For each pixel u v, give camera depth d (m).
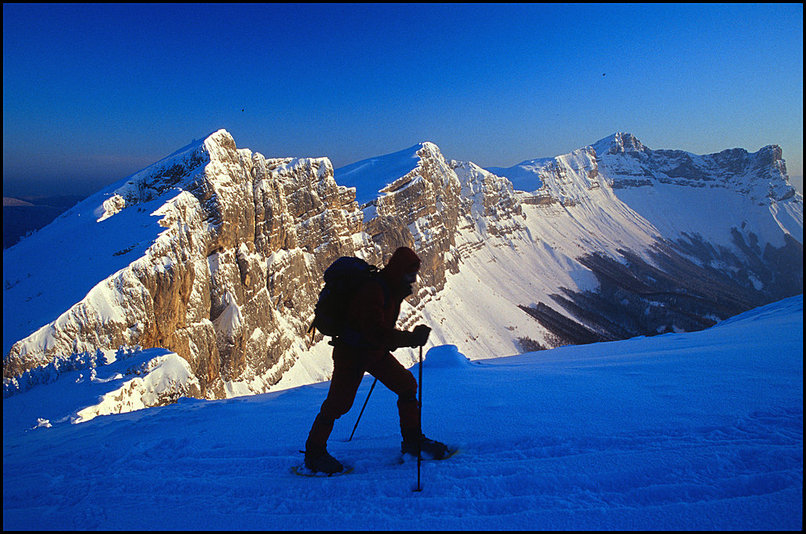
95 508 2.88
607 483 2.78
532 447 3.49
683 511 2.37
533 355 10.80
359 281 3.38
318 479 3.25
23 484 3.43
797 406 3.83
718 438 3.32
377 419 4.73
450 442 3.76
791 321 9.91
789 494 2.42
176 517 2.71
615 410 4.20
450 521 2.47
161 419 5.59
